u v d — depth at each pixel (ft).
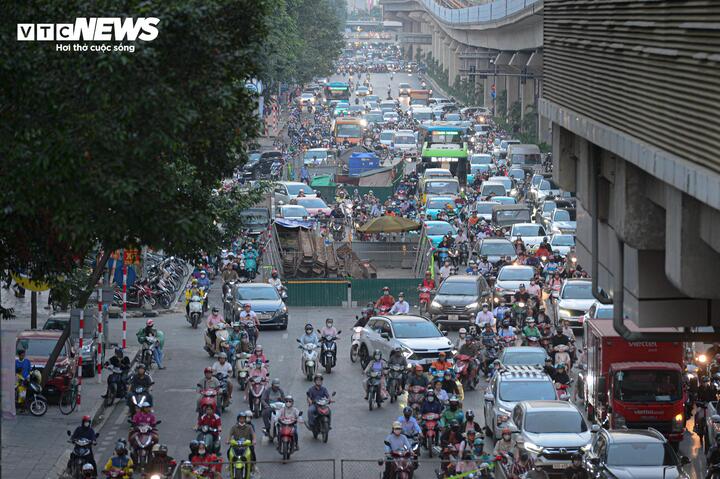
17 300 349.61
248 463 179.22
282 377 267.18
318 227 483.92
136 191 166.09
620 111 138.72
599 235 174.70
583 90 158.61
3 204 164.04
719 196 102.47
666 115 120.78
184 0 164.76
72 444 208.23
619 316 143.64
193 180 200.03
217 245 237.45
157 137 164.76
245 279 374.22
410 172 636.89
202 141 184.03
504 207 471.21
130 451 198.49
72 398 231.71
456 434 193.16
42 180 162.71
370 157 654.53
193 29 167.53
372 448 211.20
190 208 204.03
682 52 115.55
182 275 396.98
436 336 270.26
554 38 177.78
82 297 235.40
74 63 160.76
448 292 325.42
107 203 168.25
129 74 162.81
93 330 242.17
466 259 427.74
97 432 222.07
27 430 217.15
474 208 504.02
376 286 360.48
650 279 143.54
